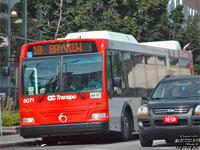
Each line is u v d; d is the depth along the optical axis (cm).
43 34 8138
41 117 4747
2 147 4600
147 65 5728
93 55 4747
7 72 5125
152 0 9406
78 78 4728
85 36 5450
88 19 8156
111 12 9100
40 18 9088
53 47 4841
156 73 5966
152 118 3825
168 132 3778
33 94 4800
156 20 9569
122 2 9138
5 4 8256
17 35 8506
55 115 4706
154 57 5956
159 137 3841
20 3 8612
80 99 4672
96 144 4734
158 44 7019
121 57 5081
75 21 8056
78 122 4666
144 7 9188
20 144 4891
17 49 8506
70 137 5834
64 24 8044
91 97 4659
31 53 4894
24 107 4812
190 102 3791
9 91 8194
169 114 3784
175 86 4159
